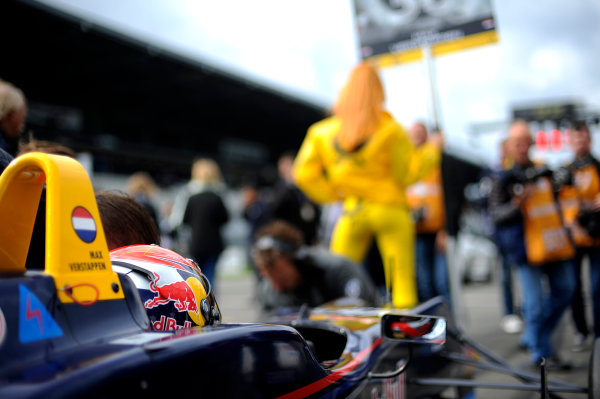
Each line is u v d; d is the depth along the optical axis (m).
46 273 1.04
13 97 2.81
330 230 4.73
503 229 4.44
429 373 2.42
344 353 1.92
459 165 6.51
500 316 7.20
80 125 28.27
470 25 5.13
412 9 5.32
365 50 5.46
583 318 5.12
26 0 17.88
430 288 6.49
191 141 36.16
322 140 4.27
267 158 42.41
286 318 2.39
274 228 3.33
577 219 4.88
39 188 1.23
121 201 1.71
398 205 4.04
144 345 1.04
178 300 1.40
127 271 1.37
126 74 25.36
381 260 4.93
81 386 0.88
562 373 4.18
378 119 4.02
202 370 1.09
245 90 29.23
